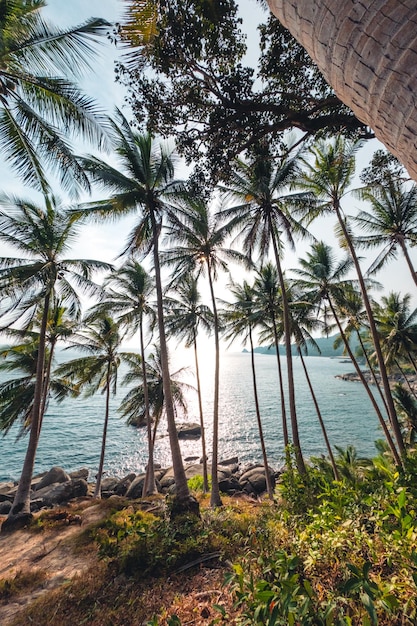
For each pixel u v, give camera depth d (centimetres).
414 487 371
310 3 124
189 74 406
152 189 1070
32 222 1197
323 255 1647
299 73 457
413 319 1898
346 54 113
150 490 1611
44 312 1213
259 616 222
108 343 1794
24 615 481
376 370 5475
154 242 1052
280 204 1216
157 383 1795
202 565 541
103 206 1055
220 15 363
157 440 3450
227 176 510
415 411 1764
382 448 1692
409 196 1277
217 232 1277
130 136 1046
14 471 2481
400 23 94
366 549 287
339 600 222
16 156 663
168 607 435
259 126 434
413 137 99
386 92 103
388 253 1438
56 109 656
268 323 1886
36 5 580
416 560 202
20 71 611
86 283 1312
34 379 1498
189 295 1691
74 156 699
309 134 433
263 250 1319
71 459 2803
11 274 1070
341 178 1187
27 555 747
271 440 3303
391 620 216
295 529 384
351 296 1734
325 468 1370
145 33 352
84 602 491
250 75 407
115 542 626
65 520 959
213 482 1338
